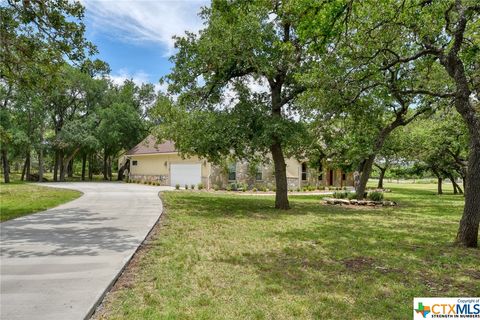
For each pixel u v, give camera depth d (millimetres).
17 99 27516
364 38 8070
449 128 18688
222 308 3744
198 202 14781
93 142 30875
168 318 3469
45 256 5566
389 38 8367
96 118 32344
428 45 7906
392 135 20672
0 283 4277
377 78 9414
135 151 32219
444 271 5301
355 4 6004
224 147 12047
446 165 24000
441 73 11250
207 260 5668
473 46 8023
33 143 29938
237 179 24188
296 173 26000
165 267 5238
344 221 10391
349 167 23172
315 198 19047
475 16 7773
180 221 9703
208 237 7574
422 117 14891
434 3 7402
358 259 5945
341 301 4000
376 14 7664
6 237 7023
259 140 11266
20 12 9117
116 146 35344
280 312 3674
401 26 8180
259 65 11438
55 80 10945
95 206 12305
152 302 3881
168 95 13109
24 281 4359
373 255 6234
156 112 13258
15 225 8406
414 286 4582
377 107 13133
